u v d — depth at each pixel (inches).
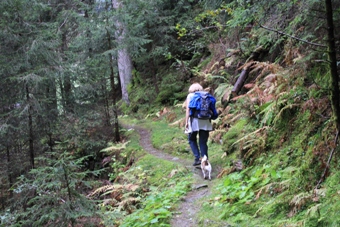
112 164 373.7
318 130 150.7
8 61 336.2
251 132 225.6
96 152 424.8
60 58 391.2
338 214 103.3
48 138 398.9
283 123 189.3
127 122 556.7
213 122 324.2
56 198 161.2
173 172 248.1
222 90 352.8
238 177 187.0
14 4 333.7
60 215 155.6
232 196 162.2
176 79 564.7
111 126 454.0
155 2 540.7
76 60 433.4
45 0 550.0
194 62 543.5
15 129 343.3
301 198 121.4
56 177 161.3
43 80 342.6
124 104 674.8
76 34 598.5
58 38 392.8
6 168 358.0
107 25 412.8
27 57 332.5
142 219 174.6
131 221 179.9
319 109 158.1
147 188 257.8
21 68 345.7
